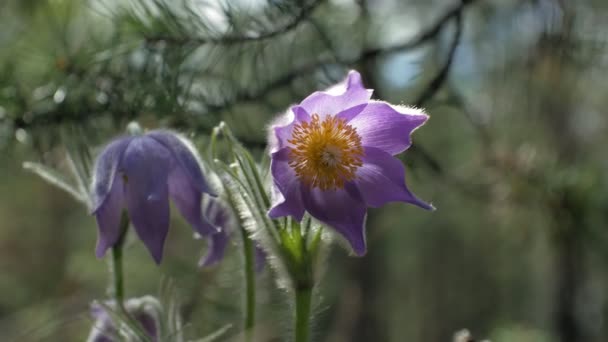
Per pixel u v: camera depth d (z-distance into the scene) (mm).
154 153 587
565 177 815
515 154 833
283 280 559
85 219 2475
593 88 1116
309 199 556
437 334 3506
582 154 1321
